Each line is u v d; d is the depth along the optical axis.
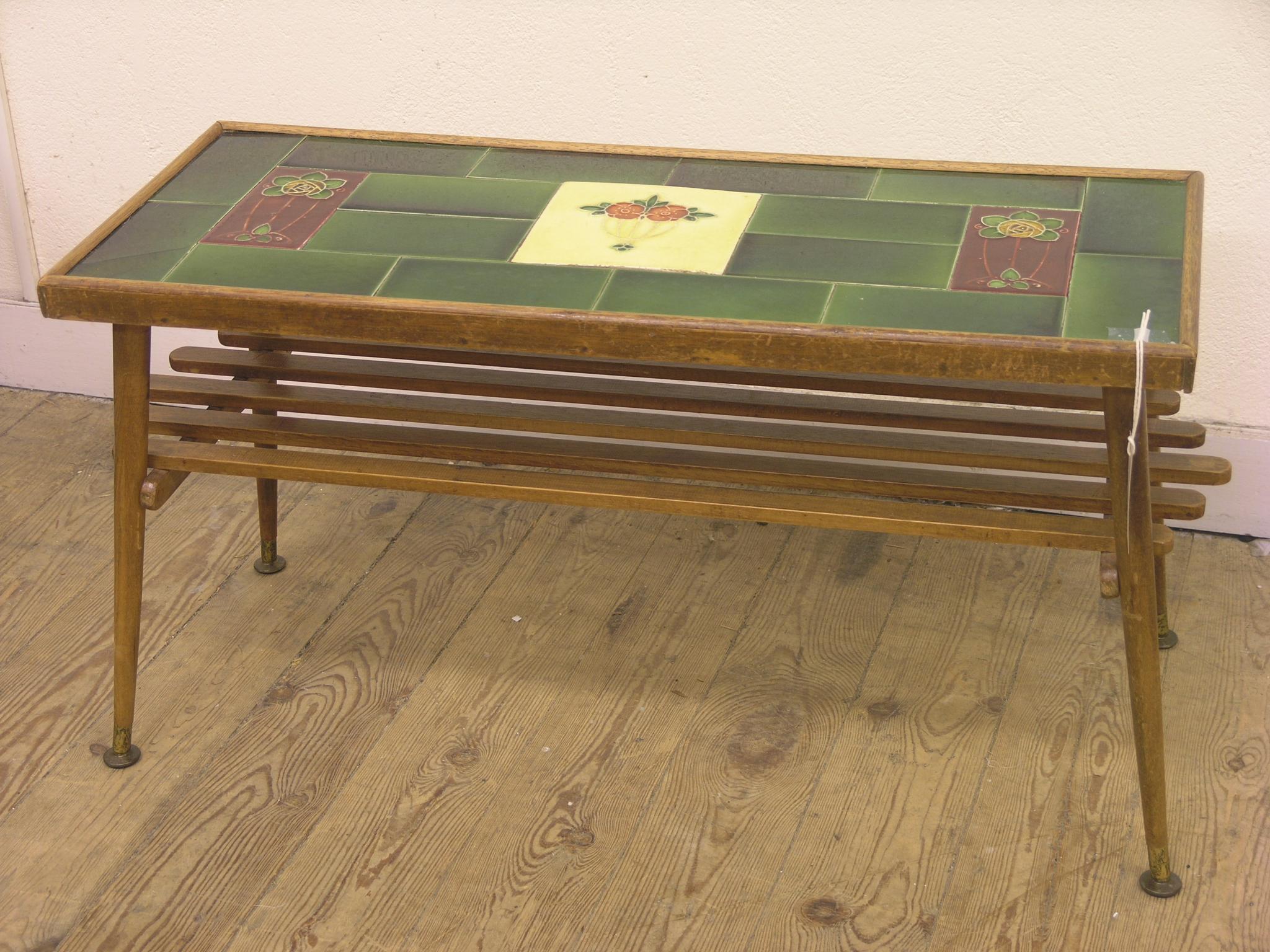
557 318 2.02
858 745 2.55
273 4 3.10
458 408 2.58
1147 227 2.27
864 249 2.24
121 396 2.25
